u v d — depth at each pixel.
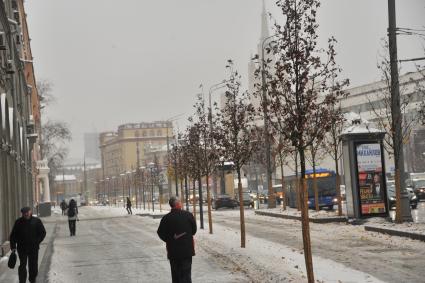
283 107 12.39
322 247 18.45
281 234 24.05
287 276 12.92
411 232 19.02
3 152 22.19
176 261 10.64
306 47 12.29
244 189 73.00
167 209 63.28
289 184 46.88
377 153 26.14
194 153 28.66
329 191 42.84
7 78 24.11
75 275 15.12
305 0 12.29
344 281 12.12
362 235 21.22
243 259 16.20
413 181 52.44
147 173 87.44
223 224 32.25
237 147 20.14
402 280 12.13
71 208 30.77
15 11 34.66
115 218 49.06
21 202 32.44
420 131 63.50
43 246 24.80
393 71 22.34
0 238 19.86
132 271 15.32
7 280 14.87
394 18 22.52
